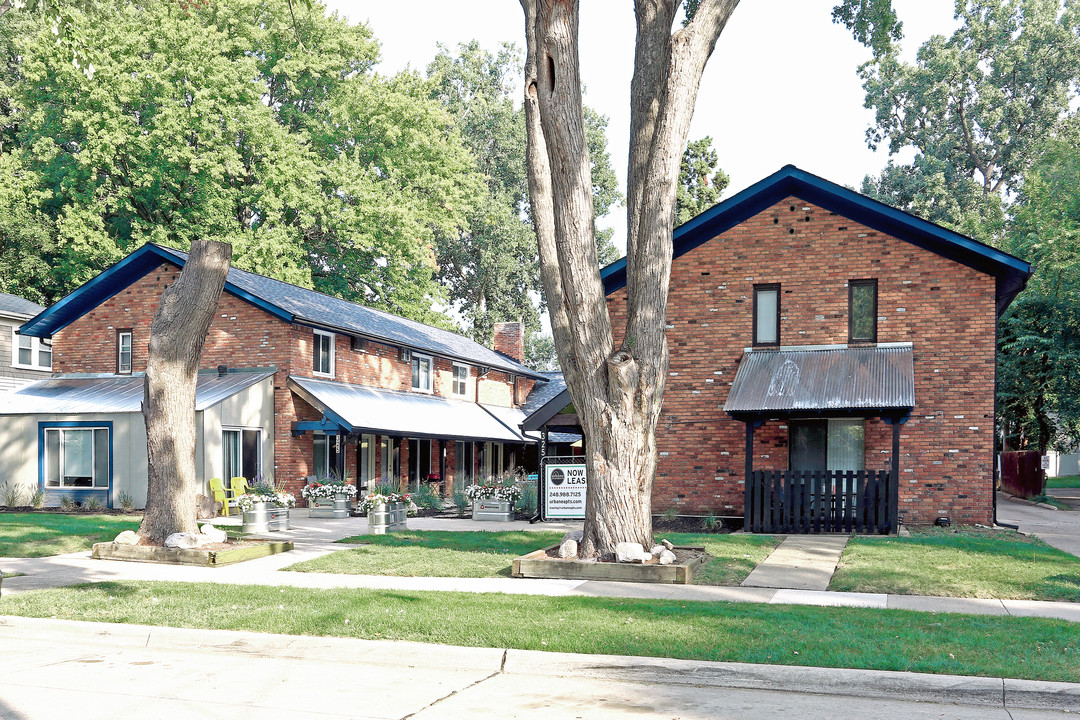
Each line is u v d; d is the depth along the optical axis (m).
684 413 21.84
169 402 16.25
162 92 39.25
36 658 9.02
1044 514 27.44
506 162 64.25
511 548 16.75
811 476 18.81
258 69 44.47
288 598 11.28
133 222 40.94
